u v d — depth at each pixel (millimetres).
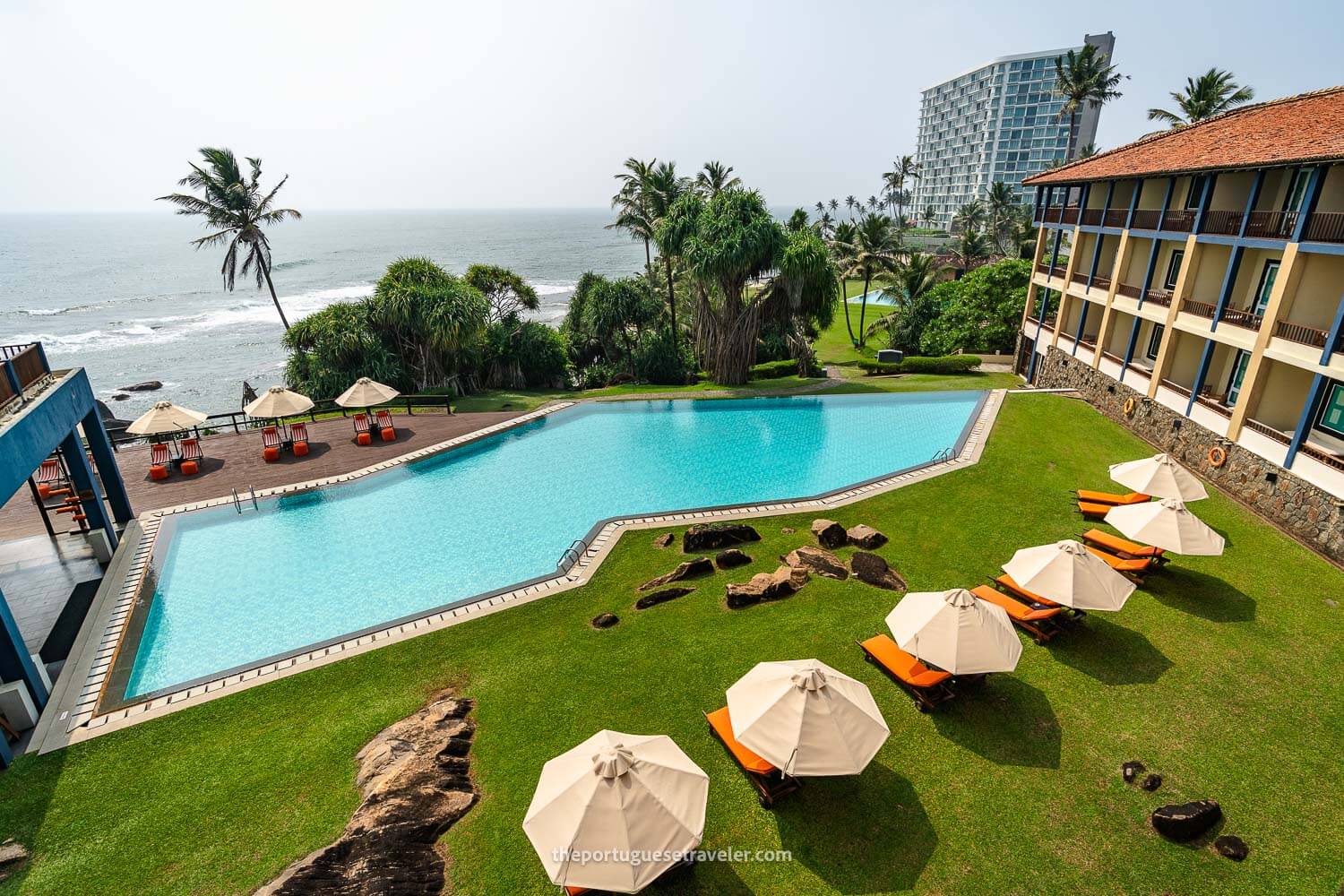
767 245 31156
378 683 11422
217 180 35875
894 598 13359
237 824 8570
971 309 39219
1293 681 10992
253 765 9586
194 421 20125
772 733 7988
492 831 8398
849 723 8023
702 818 7062
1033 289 33750
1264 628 12312
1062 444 22078
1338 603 13070
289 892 7266
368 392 23391
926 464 20688
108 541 15805
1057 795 8898
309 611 14141
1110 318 25406
